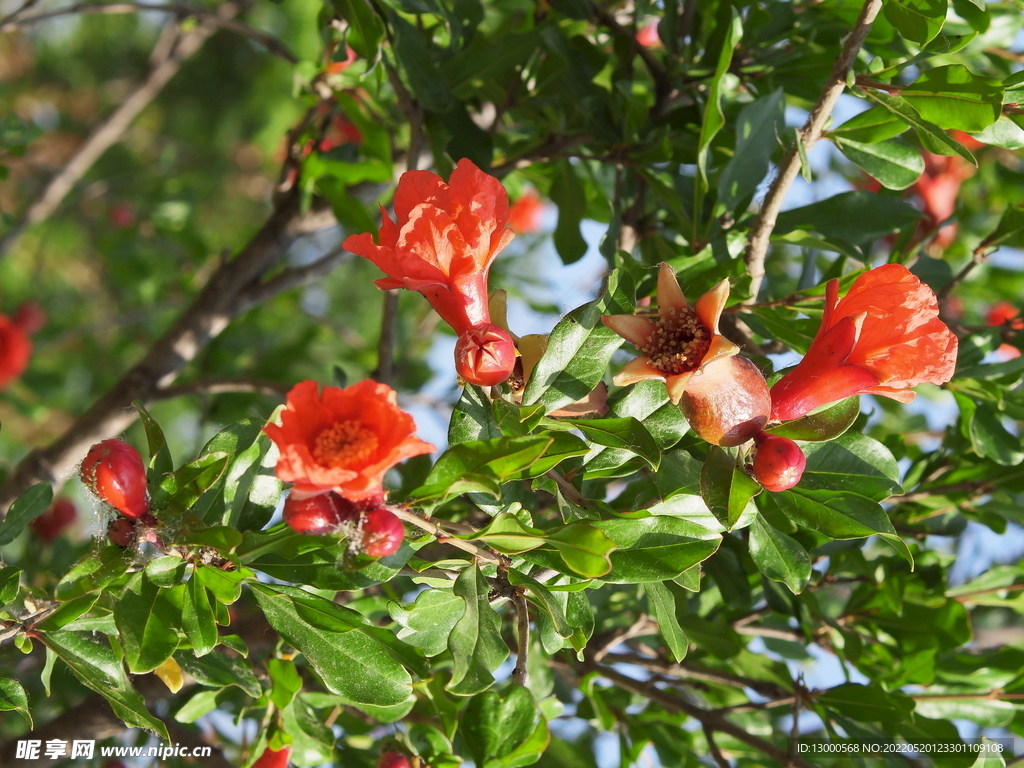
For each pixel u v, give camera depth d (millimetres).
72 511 1517
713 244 1124
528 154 1220
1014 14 1198
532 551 1016
